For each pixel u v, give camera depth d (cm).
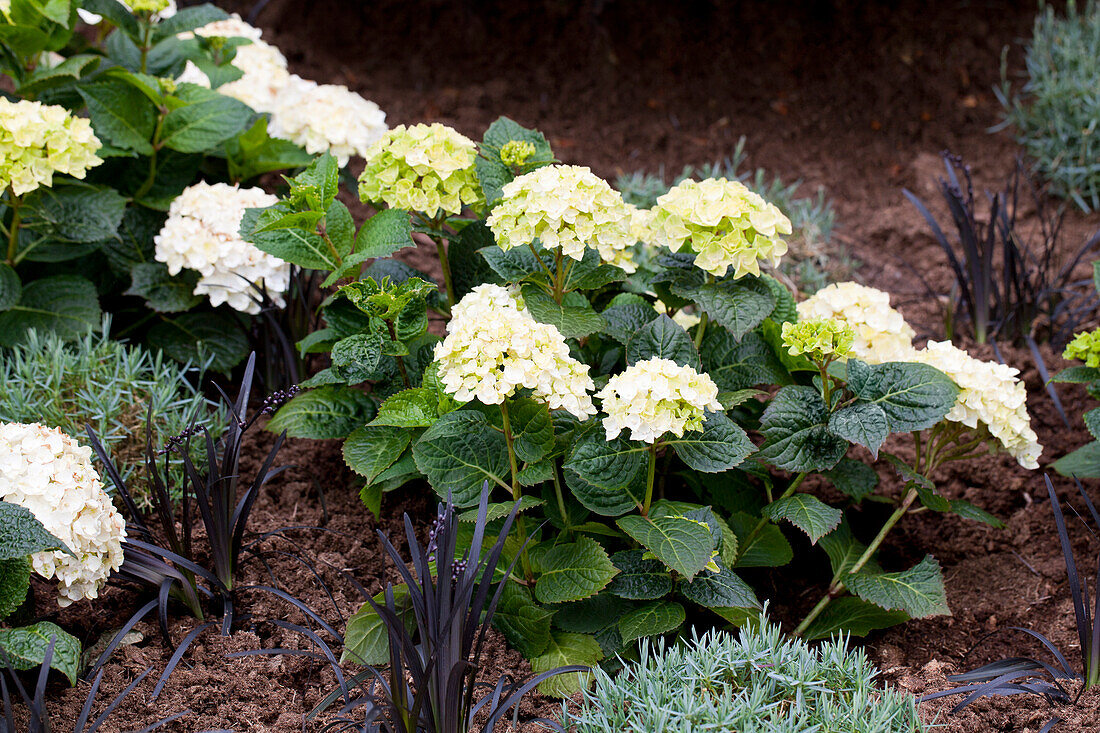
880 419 241
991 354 398
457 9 570
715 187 256
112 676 239
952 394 247
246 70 420
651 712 210
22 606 244
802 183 512
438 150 280
